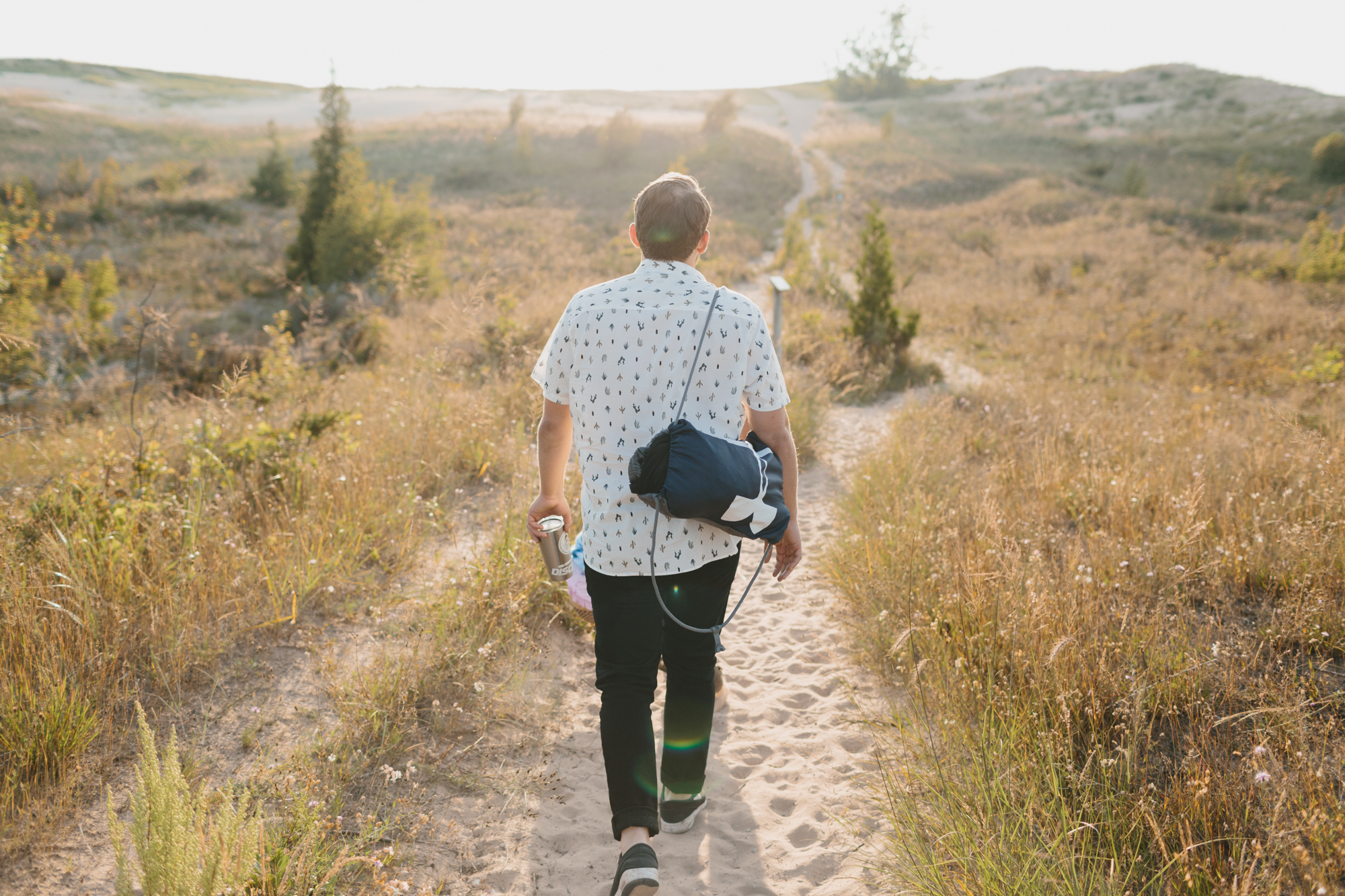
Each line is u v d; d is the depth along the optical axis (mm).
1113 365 10836
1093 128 65562
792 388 7141
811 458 6355
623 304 1827
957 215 34062
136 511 3469
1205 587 3514
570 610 3389
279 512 3939
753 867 2193
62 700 2305
